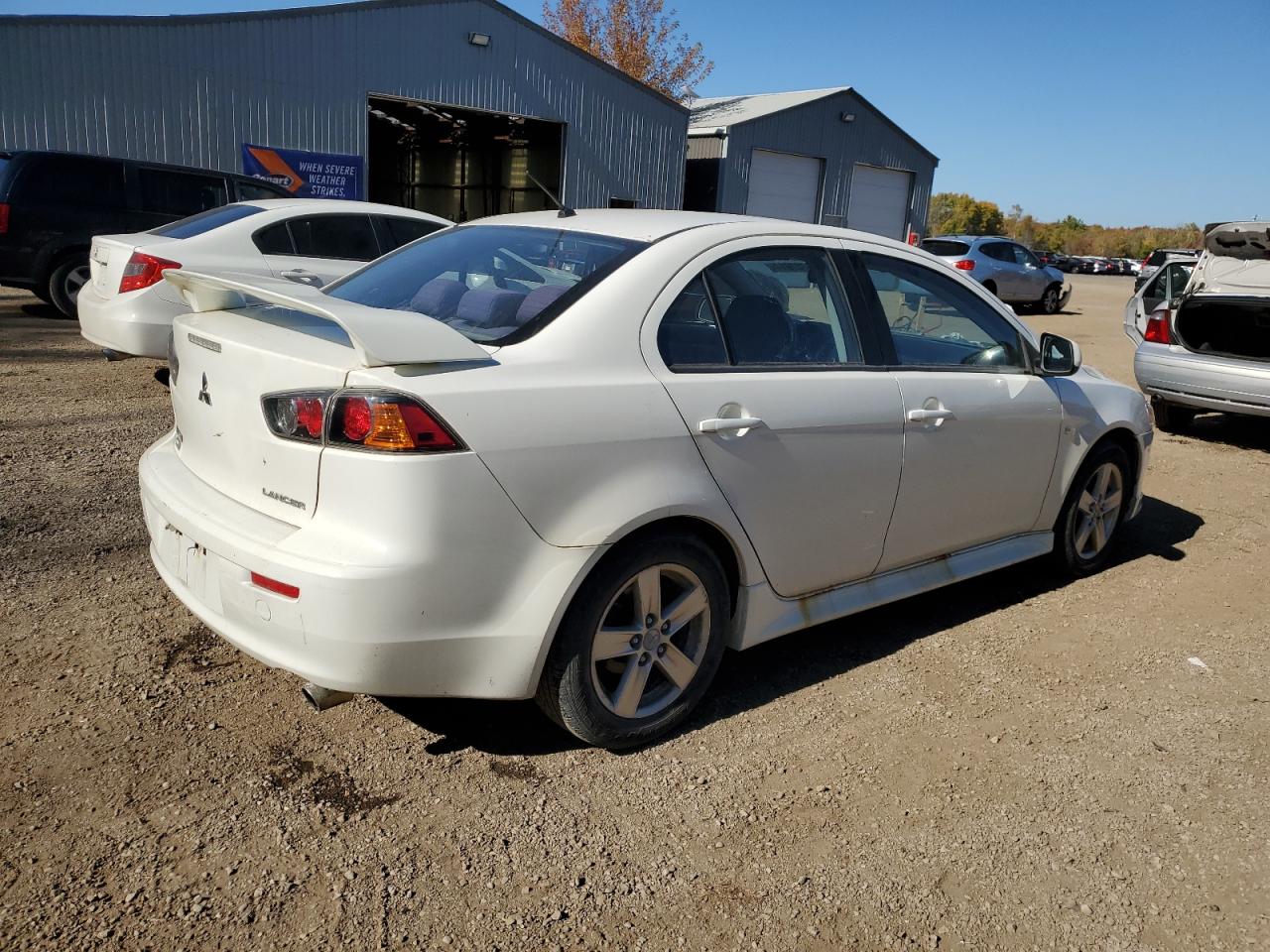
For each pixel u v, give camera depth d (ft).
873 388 11.53
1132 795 9.88
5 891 7.45
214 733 9.77
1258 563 17.20
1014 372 13.79
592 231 10.94
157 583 13.12
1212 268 26.91
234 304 10.91
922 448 12.10
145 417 21.75
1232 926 8.11
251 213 25.34
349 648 8.07
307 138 58.59
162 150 53.57
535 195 84.07
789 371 10.83
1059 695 11.89
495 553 8.45
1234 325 26.50
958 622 14.02
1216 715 11.62
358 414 7.98
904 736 10.73
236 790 8.89
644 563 9.50
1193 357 26.21
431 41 62.28
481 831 8.61
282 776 9.16
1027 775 10.11
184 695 10.43
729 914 7.86
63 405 22.43
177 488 9.68
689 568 9.98
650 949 7.43
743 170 83.97
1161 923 8.09
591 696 9.42
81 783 8.80
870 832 9.02
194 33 53.42
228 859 8.01
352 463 8.02
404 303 10.61
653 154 76.13
